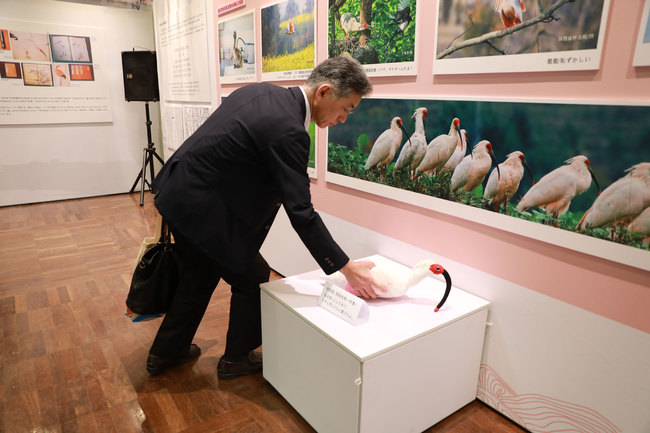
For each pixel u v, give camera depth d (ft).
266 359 5.78
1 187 14.97
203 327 7.41
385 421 4.52
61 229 12.65
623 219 3.92
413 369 4.58
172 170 5.07
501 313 5.14
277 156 4.47
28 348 6.70
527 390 5.04
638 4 3.59
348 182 7.00
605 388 4.35
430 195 5.69
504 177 4.80
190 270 5.62
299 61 7.59
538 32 4.25
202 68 10.80
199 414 5.37
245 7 8.80
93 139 16.30
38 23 14.56
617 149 3.87
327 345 4.48
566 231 4.34
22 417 5.26
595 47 3.88
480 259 5.26
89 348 6.73
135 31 16.43
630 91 3.75
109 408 5.44
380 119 6.22
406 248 6.25
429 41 5.36
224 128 4.72
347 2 6.35
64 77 15.30
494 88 4.76
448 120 5.27
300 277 5.88
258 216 5.10
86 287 8.86
